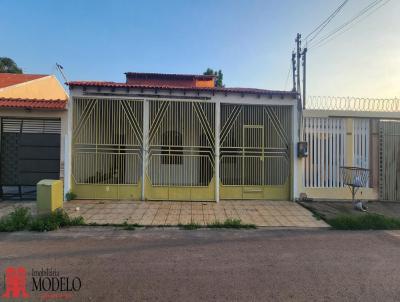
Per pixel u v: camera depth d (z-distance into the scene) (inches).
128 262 186.5
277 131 402.6
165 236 250.8
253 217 316.5
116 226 279.0
